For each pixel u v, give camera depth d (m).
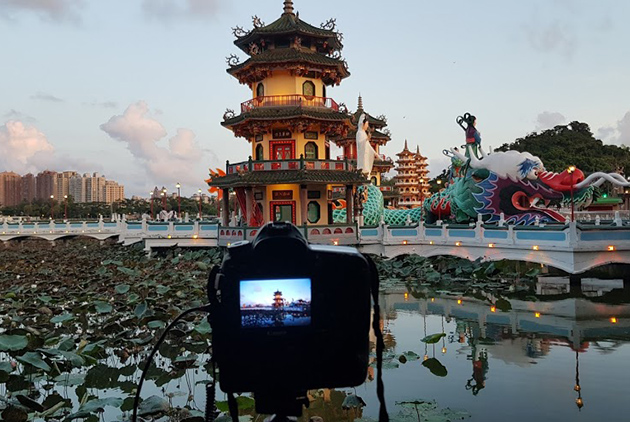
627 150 104.38
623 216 52.75
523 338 17.08
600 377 13.02
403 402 11.48
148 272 30.36
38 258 40.81
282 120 38.16
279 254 3.89
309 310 3.92
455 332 18.09
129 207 143.25
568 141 105.00
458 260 31.19
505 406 11.24
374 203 48.00
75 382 12.00
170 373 13.73
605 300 23.14
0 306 21.61
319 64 39.22
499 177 36.59
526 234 26.78
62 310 20.08
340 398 12.02
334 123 39.59
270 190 39.53
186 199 145.88
